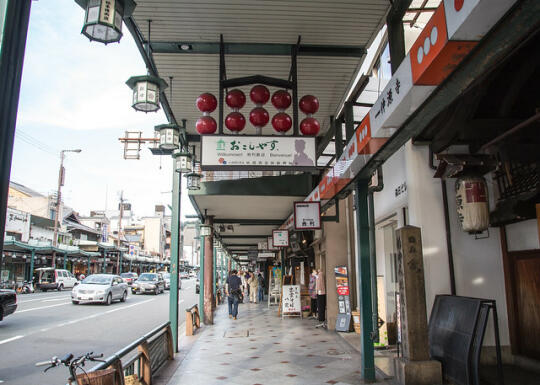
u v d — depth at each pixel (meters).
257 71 6.70
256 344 9.24
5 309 12.32
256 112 5.59
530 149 5.13
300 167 5.32
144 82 4.58
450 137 6.15
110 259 53.72
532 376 5.64
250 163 5.29
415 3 7.48
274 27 5.62
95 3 3.10
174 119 8.10
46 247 33.06
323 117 8.58
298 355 7.95
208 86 7.14
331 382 6.02
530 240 5.99
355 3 5.17
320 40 5.95
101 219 64.19
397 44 5.23
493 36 2.52
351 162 5.57
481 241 6.55
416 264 5.69
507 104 5.59
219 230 18.72
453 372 5.34
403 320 5.73
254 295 22.66
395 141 4.61
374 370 6.09
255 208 13.86
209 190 11.29
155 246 89.88
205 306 13.26
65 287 33.75
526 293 6.11
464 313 5.43
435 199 6.68
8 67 2.07
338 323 10.80
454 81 3.13
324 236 11.90
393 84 3.71
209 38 5.83
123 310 18.02
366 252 6.41
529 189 5.60
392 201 7.88
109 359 3.87
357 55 6.25
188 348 8.88
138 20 5.40
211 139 5.32
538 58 4.77
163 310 18.22
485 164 5.86
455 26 2.48
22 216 35.50
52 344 9.70
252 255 28.28
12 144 2.06
